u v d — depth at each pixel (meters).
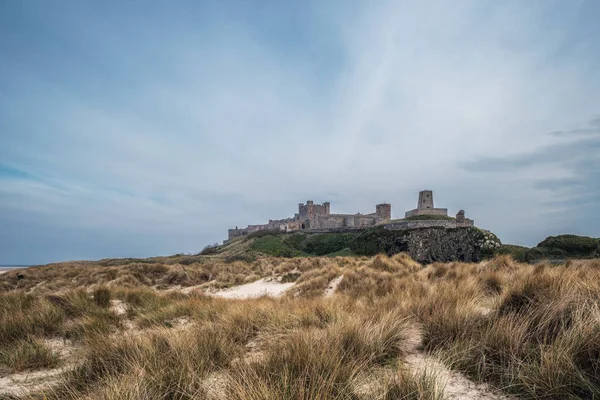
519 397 2.17
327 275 14.39
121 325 6.60
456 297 4.90
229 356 3.70
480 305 4.85
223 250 84.81
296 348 3.12
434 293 5.68
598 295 3.24
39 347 4.66
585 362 2.32
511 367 2.42
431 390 2.15
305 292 12.21
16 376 3.89
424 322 4.16
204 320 6.00
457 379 2.54
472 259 54.91
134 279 17.16
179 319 7.11
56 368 4.15
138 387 2.51
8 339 5.30
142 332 5.25
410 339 3.86
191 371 2.99
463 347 3.03
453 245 58.75
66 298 7.87
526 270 7.40
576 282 3.93
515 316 3.41
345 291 10.87
